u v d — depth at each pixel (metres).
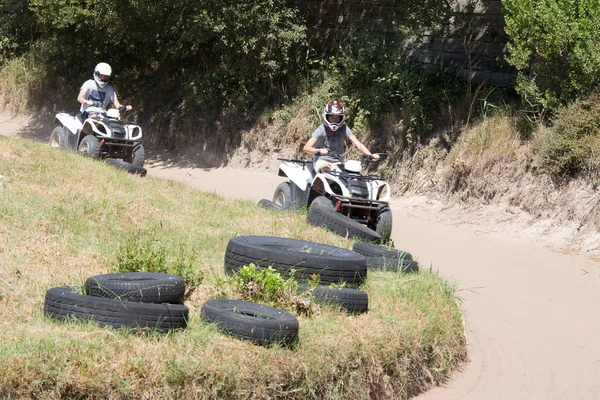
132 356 11.17
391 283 16.56
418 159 30.83
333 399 12.12
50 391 10.38
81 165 24.27
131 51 44.97
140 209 20.38
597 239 23.56
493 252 23.31
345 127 23.88
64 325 11.99
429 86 32.59
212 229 19.75
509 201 26.83
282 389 11.66
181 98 42.41
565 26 25.89
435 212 28.50
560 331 16.95
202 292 14.54
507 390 13.91
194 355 11.46
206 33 37.31
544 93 27.70
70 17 40.94
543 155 26.28
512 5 27.31
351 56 35.06
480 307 18.12
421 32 32.97
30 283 13.85
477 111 30.67
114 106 32.97
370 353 12.92
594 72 25.98
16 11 50.19
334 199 22.66
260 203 24.75
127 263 14.62
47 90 49.72
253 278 14.33
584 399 13.66
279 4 37.53
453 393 13.70
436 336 14.34
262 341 12.20
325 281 15.36
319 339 12.80
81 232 17.47
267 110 37.56
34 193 19.50
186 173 36.78
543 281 20.50
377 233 21.31
